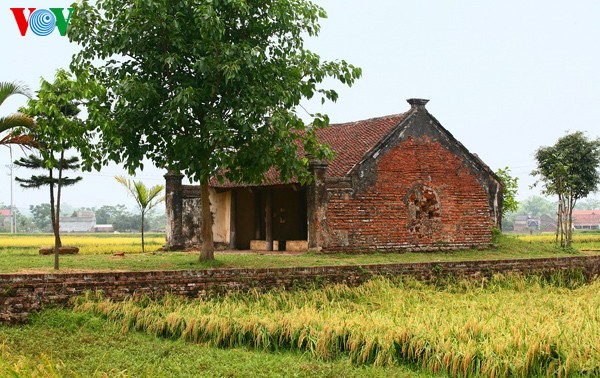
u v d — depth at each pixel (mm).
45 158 14922
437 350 10516
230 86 16203
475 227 24828
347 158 23250
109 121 15719
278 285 16031
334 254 21625
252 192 25766
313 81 17188
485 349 10219
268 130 16609
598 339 10672
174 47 16359
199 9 15375
